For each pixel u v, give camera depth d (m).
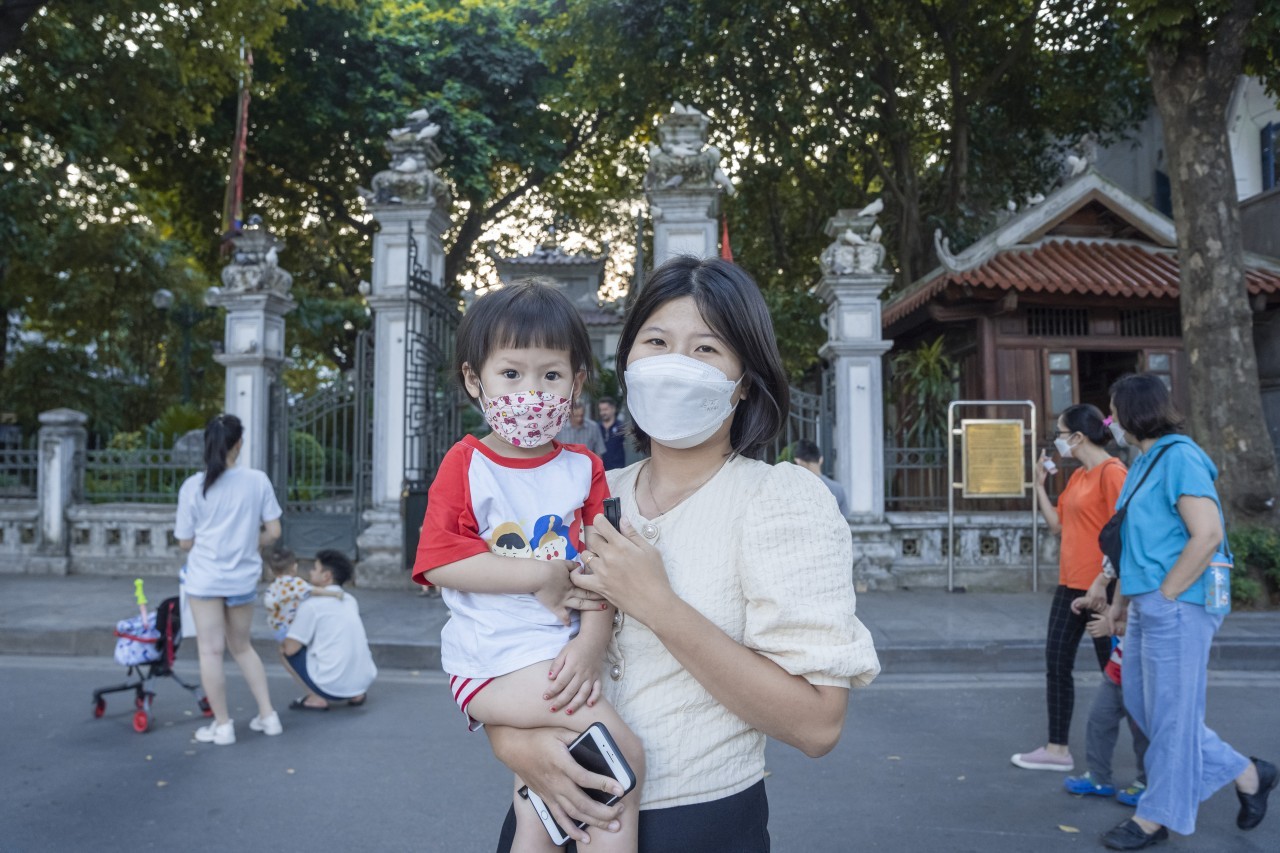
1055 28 15.48
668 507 1.56
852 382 10.14
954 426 10.80
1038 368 11.89
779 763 4.86
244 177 19.08
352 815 4.11
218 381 24.36
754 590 1.39
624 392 1.61
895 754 5.00
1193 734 3.54
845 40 15.20
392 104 17.38
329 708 5.93
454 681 1.58
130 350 22.95
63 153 14.71
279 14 13.99
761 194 18.55
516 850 1.56
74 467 11.27
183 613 5.34
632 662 1.49
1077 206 12.38
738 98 16.03
